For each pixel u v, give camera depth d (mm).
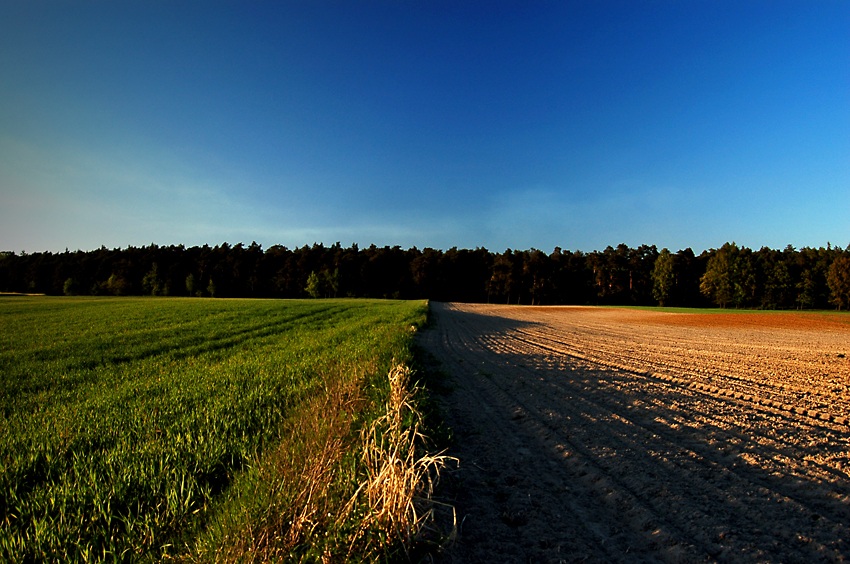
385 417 5609
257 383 9844
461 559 3600
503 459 5883
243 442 5738
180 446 5574
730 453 5797
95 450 5832
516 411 8273
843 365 13117
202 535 3660
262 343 19250
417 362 12359
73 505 4250
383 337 18703
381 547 3410
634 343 20500
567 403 8758
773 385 10188
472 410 8508
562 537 3938
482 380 11461
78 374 12391
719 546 3672
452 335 24719
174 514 4012
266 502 3986
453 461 5785
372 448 4562
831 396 8992
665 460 5609
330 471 4398
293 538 3523
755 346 18781
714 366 13180
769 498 4516
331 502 3844
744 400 8750
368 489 3732
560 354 16469
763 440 6281
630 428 7004
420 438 6047
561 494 4816
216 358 15141
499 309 68812
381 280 112875
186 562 3406
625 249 109312
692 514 4219
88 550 3465
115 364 14336
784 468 5258
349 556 3334
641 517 4207
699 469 5293
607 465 5516
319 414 6754
